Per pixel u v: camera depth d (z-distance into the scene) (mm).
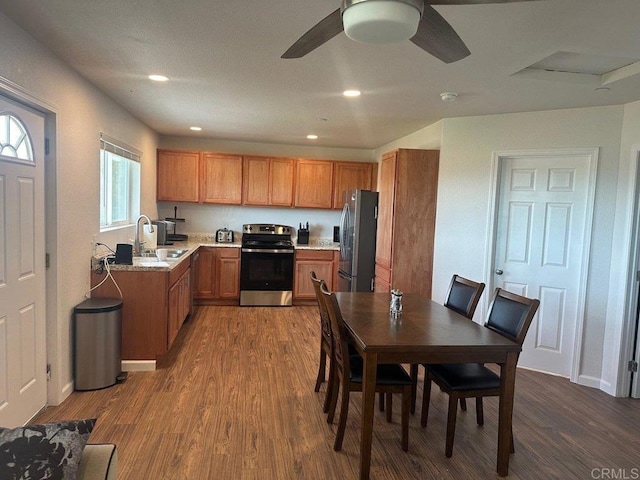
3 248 2283
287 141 6086
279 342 4398
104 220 3943
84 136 3184
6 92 2195
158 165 5832
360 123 4574
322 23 1641
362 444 2170
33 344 2623
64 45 2520
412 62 2645
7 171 2295
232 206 6363
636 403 3295
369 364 2152
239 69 2900
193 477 2168
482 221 4039
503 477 2281
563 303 3787
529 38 2225
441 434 2709
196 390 3189
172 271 3705
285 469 2268
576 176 3693
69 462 1135
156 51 2594
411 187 4324
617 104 3453
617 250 3471
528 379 3717
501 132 3932
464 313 3008
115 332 3215
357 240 5086
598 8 1875
